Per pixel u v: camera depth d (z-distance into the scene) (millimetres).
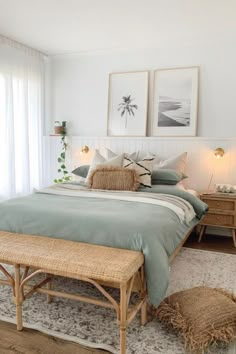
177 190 3250
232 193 3648
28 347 1717
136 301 2215
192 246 3549
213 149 3941
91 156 4586
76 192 3125
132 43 4141
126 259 1772
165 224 2201
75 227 2139
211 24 3473
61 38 4004
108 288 2410
